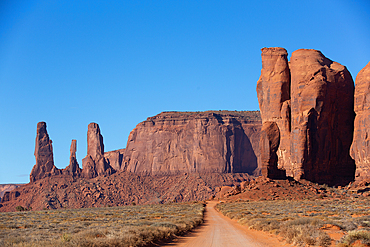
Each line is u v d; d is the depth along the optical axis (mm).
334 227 29484
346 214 47406
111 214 69812
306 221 31375
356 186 114438
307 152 122250
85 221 49844
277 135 111125
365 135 122625
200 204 106312
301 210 59281
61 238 23344
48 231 34188
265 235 30172
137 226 32562
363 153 122250
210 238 29219
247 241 26547
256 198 101250
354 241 21672
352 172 127312
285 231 27500
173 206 104750
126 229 27719
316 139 123750
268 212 58344
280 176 112688
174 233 31562
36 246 19484
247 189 110062
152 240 26234
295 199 98188
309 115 123375
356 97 127750
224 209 75625
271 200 98188
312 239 22828
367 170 120250
